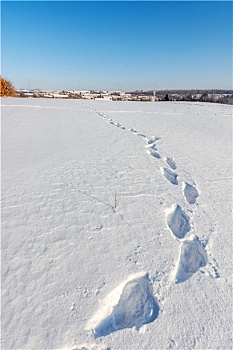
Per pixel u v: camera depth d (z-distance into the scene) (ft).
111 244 10.94
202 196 16.47
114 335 7.55
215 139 33.65
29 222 11.88
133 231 11.94
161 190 16.35
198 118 57.67
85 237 11.18
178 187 17.24
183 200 15.53
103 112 57.93
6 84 150.71
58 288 8.71
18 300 8.21
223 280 9.83
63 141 26.05
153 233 11.99
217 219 13.97
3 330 7.34
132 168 19.52
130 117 51.52
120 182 16.80
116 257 10.27
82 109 61.67
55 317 7.79
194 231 12.77
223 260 10.94
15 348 6.91
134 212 13.46
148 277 9.58
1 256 9.84
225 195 16.84
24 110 54.03
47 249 10.33
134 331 7.71
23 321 7.62
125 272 9.61
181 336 7.61
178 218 13.85
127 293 9.16
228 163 23.39
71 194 14.61
